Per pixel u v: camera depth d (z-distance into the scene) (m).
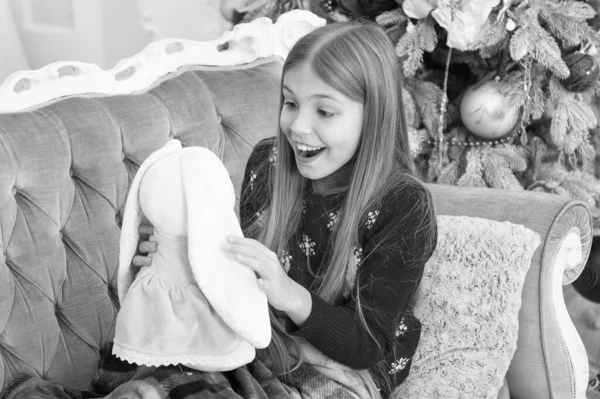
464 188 1.75
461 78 2.35
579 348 1.60
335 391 1.31
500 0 2.09
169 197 1.16
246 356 1.17
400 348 1.41
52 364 1.42
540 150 2.34
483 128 2.10
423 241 1.35
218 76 1.84
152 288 1.17
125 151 1.60
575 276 1.67
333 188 1.43
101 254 1.51
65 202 1.46
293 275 1.45
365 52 1.31
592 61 2.07
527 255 1.50
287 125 1.33
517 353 1.57
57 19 2.45
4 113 1.48
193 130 1.72
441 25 2.02
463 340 1.46
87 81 1.63
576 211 1.59
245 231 1.55
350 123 1.31
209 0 2.84
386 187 1.37
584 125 2.16
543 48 2.03
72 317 1.46
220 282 1.13
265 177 1.56
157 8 2.69
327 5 2.27
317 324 1.26
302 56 1.30
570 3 2.13
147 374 1.16
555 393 1.57
